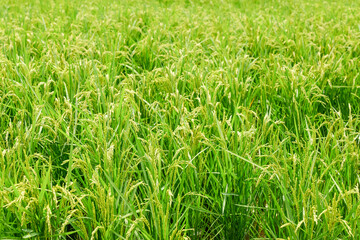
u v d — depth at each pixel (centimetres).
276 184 252
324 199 224
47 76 412
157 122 318
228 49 514
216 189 273
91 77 369
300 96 371
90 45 503
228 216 258
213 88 385
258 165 246
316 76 417
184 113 309
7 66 400
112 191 227
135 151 267
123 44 551
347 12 822
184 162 242
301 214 233
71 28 636
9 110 362
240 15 805
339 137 313
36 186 221
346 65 461
